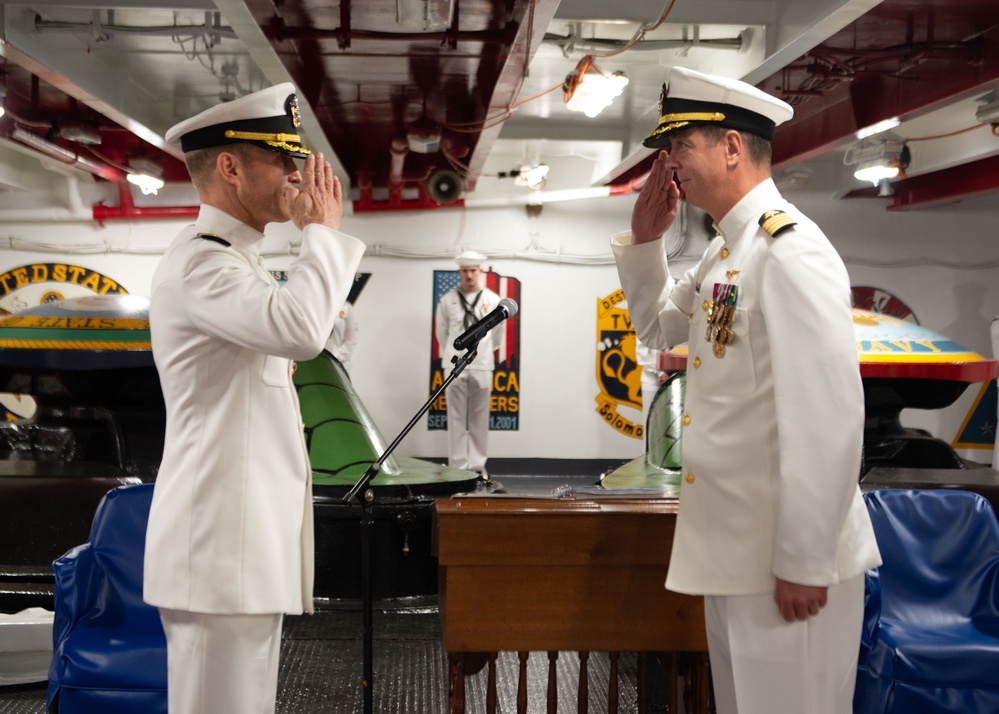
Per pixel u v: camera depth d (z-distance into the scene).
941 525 2.99
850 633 2.01
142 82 7.73
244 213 2.12
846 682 2.00
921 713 2.61
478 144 8.25
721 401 2.03
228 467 1.98
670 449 5.05
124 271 10.30
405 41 5.44
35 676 3.63
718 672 2.14
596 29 6.09
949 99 5.85
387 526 4.79
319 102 7.24
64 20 5.82
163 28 5.95
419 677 3.77
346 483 4.77
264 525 1.99
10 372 4.87
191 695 1.97
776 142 8.54
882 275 10.46
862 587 2.05
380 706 3.45
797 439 1.83
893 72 6.05
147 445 4.91
